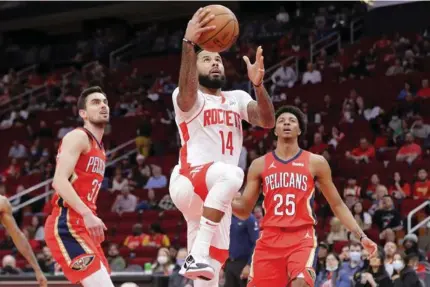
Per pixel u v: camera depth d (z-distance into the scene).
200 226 5.96
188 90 6.14
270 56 26.31
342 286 12.49
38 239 19.09
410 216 15.30
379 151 19.25
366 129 20.17
